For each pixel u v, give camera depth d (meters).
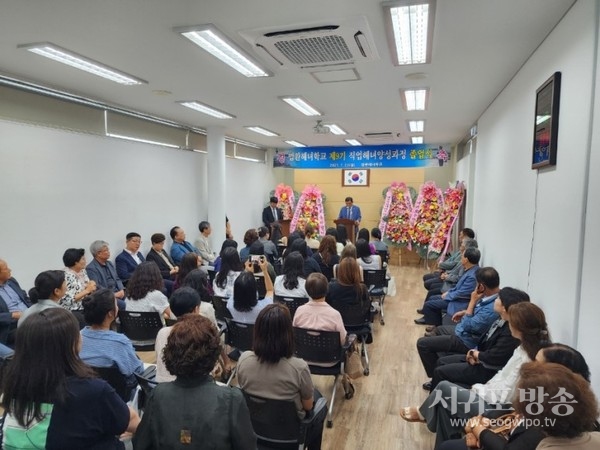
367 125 6.74
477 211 6.12
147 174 5.96
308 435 2.02
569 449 1.27
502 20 2.56
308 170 10.81
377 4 2.32
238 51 3.09
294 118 6.16
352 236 9.27
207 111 5.67
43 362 1.29
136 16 2.53
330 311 2.87
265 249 6.15
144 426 1.32
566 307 2.31
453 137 8.15
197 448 1.27
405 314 5.50
